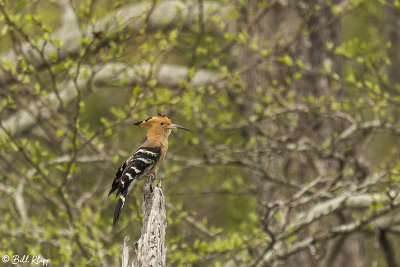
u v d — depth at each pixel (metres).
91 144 13.41
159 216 7.96
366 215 12.58
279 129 15.88
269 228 12.82
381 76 13.38
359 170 14.23
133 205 11.67
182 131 15.41
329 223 15.44
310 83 15.88
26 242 13.58
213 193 16.50
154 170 11.28
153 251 7.82
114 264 12.79
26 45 14.48
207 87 14.98
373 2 19.08
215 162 14.71
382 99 13.11
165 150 11.56
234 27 16.27
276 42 14.60
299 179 15.66
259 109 14.09
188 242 14.53
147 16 12.66
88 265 11.91
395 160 12.45
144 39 14.16
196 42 13.98
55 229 12.02
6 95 12.23
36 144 11.91
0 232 12.97
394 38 19.55
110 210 15.71
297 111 13.93
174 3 15.60
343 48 13.73
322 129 15.83
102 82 14.32
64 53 15.02
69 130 13.07
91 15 12.32
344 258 16.02
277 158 15.97
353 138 15.98
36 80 14.41
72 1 12.56
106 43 12.95
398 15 19.19
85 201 14.65
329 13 16.23
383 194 12.27
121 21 12.43
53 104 13.66
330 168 15.50
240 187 17.00
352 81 13.20
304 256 15.34
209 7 13.91
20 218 14.09
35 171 13.58
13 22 11.31
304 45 15.97
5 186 13.58
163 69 16.55
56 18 18.69
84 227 12.51
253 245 13.24
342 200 12.54
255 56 15.97
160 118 11.67
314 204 15.24
